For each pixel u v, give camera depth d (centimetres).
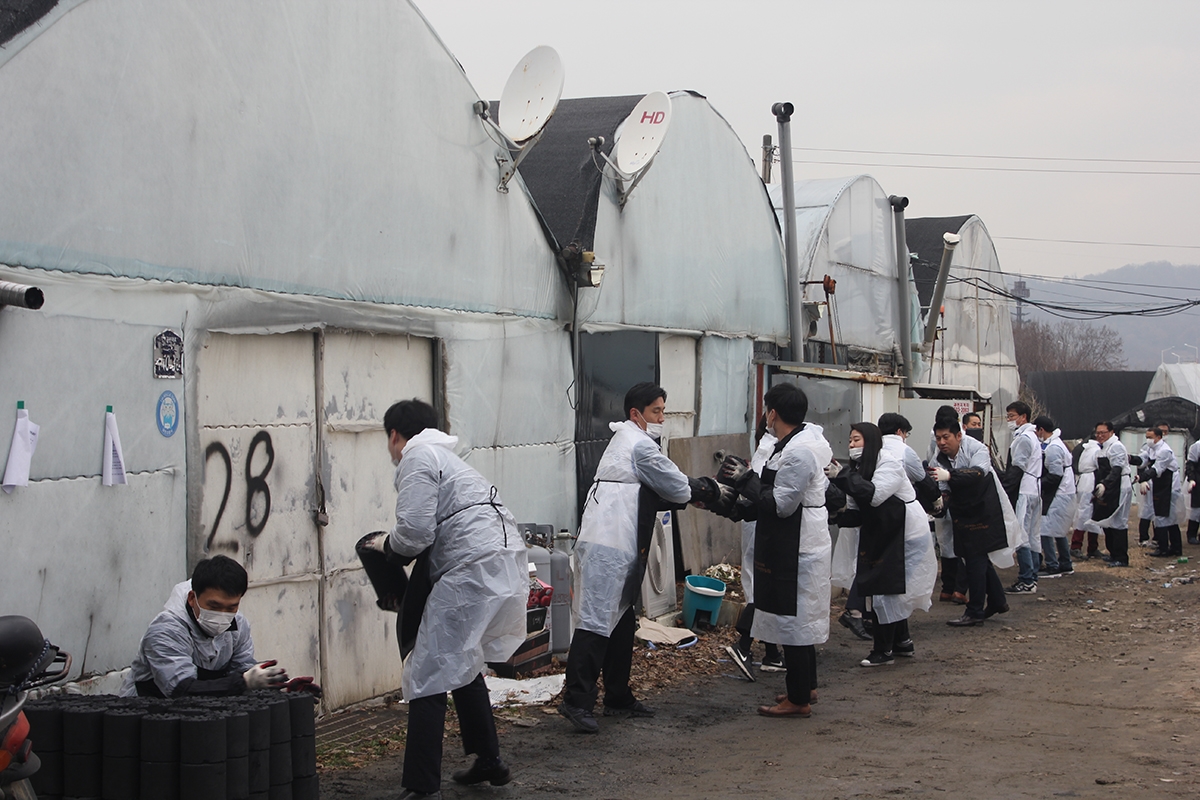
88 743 416
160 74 546
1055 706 730
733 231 1305
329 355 682
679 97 1164
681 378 1182
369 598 716
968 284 2442
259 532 622
